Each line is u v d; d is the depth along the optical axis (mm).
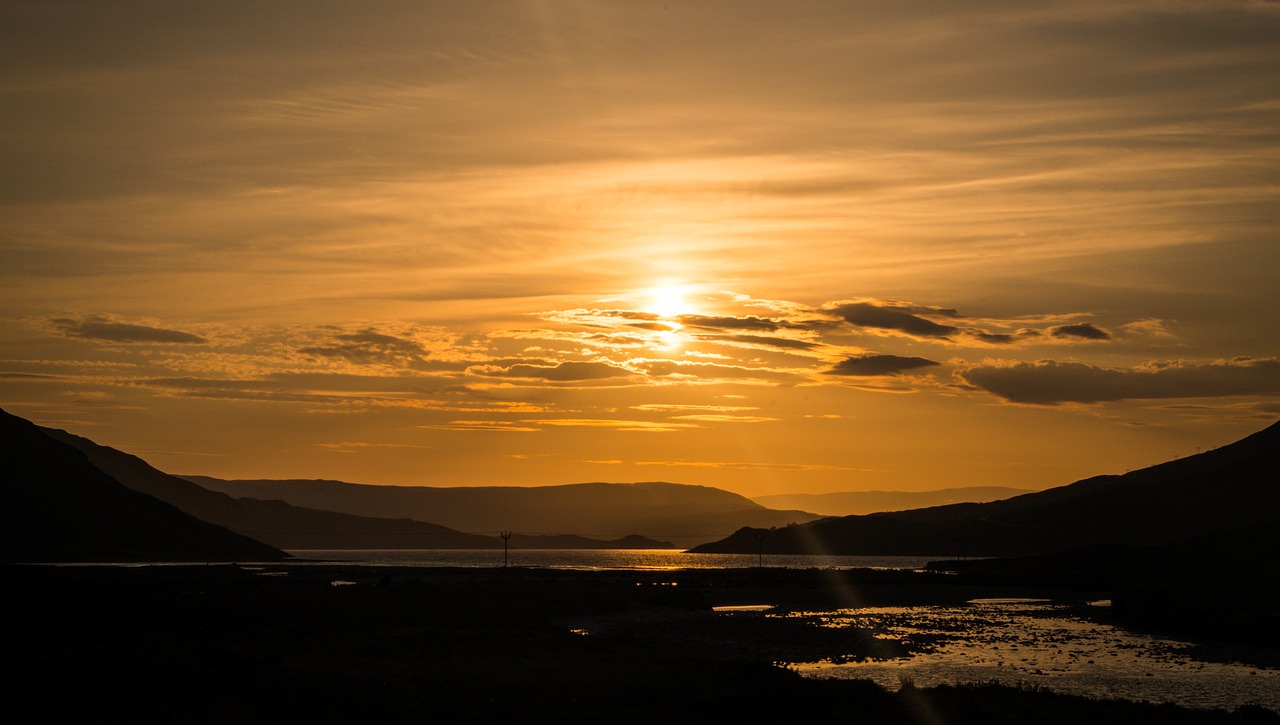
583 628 75250
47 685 39312
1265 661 59719
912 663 57656
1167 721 35500
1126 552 177000
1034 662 58688
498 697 38719
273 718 34344
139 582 117438
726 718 36281
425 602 83312
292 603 80375
